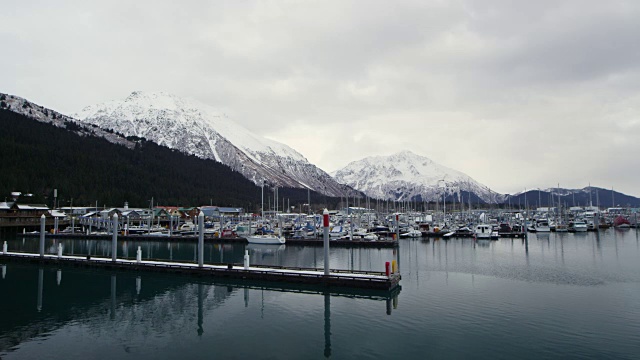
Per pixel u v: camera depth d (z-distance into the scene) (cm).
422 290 4412
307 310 3688
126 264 6003
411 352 2570
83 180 19338
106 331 3098
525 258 7012
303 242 10056
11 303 4072
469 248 8812
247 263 5250
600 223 15762
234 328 3152
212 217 19550
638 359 2406
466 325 3114
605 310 3491
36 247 9650
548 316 3319
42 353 2628
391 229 13025
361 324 3198
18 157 18600
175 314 3603
